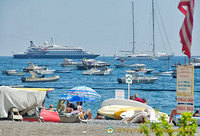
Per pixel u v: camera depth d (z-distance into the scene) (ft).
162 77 594.24
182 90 55.47
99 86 407.85
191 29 53.01
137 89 359.87
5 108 65.36
